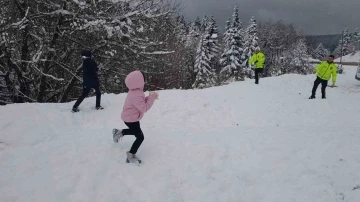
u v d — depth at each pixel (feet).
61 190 14.17
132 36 45.29
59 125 24.44
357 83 58.95
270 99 38.58
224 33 192.75
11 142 20.04
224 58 163.84
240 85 49.55
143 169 16.39
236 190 14.97
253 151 18.72
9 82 40.98
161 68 61.93
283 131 23.06
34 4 41.88
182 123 27.66
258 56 51.88
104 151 18.33
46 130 22.66
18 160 17.08
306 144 19.69
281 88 48.98
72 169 16.07
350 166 16.63
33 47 46.73
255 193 14.66
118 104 30.91
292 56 208.54
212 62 174.91
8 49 38.88
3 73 39.73
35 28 42.83
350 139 20.61
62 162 16.83
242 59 164.04
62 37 42.14
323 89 40.75
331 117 31.91
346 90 49.29
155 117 28.66
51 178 15.14
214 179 15.92
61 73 49.21
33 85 44.93
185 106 31.83
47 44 41.88
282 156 17.94
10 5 39.93
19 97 43.04
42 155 17.76
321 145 19.49
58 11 38.86
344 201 13.71
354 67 165.48
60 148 18.80
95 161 17.01
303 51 200.54
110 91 54.19
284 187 14.96
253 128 24.68
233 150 18.98
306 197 14.06
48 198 13.61
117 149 18.62
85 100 31.60
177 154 18.26
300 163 17.12
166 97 34.94
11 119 23.56
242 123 28.78
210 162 17.58
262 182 15.53
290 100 38.75
